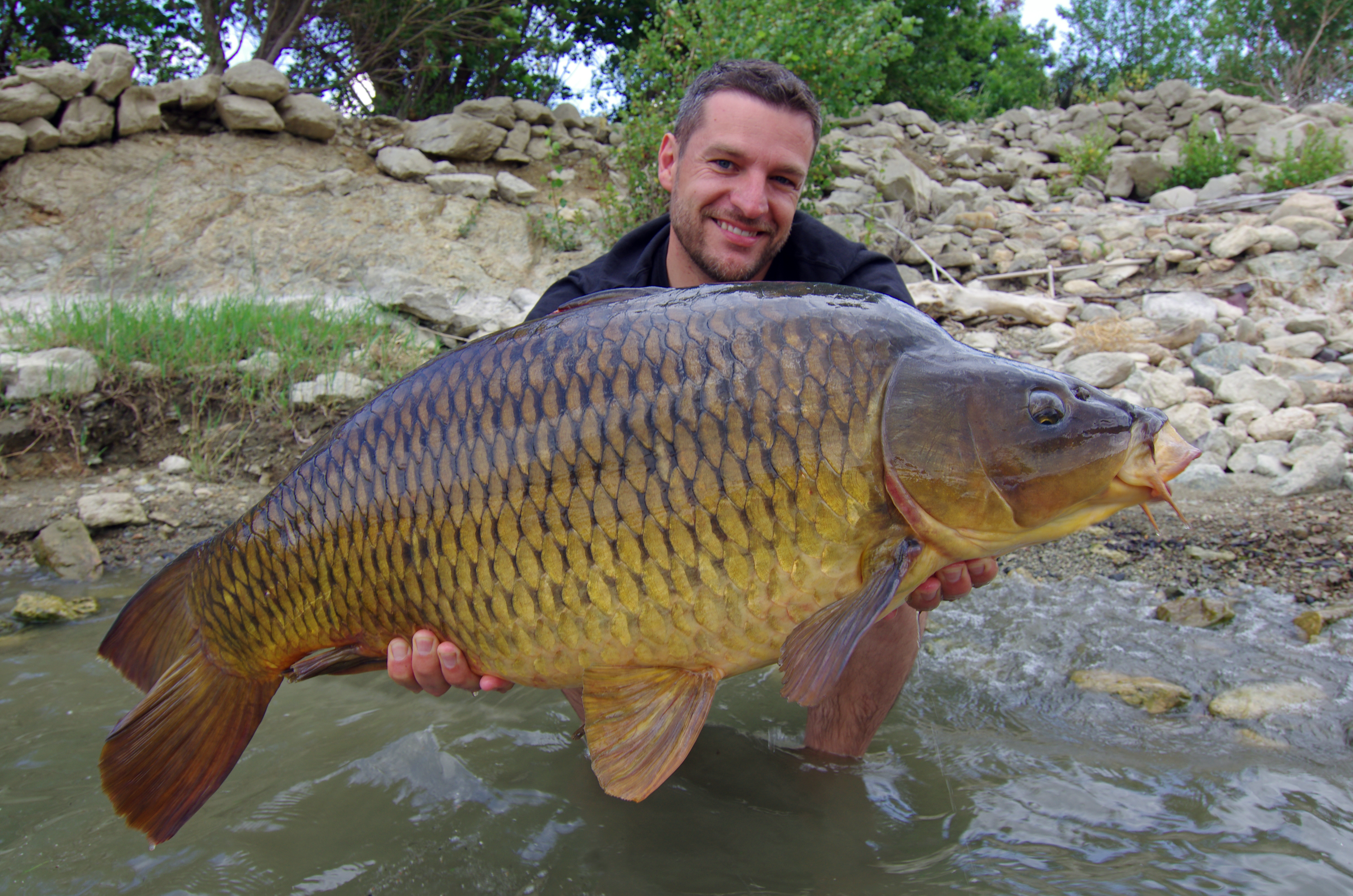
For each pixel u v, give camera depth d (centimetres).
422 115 1377
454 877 190
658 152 762
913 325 161
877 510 153
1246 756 228
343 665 183
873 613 148
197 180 782
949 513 154
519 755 240
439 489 164
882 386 153
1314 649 290
